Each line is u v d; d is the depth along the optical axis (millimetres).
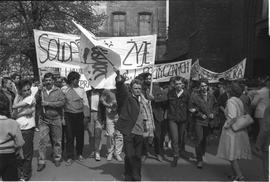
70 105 9922
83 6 22984
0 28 21625
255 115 11688
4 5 21922
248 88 13664
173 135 9672
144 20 40906
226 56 21047
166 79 13312
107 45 9938
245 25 18312
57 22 22531
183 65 13352
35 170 9281
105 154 11055
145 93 9828
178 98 9688
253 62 18203
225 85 12375
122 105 8367
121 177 8648
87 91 11727
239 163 9875
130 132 8148
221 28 21125
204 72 15570
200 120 9562
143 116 9125
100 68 9375
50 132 9539
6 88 10648
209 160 10266
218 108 12195
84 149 11750
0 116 6805
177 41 28094
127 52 10000
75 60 10133
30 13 22641
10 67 23078
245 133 8273
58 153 9602
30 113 8430
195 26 22203
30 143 8461
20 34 21953
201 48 21156
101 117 10305
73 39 10109
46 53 10016
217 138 13297
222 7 21109
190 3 26062
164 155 10891
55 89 9344
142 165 9758
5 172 6848
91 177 8664
